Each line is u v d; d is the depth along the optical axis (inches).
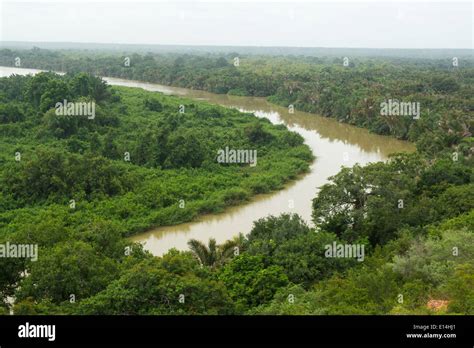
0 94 3565.5
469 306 848.3
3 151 2465.6
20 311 860.6
